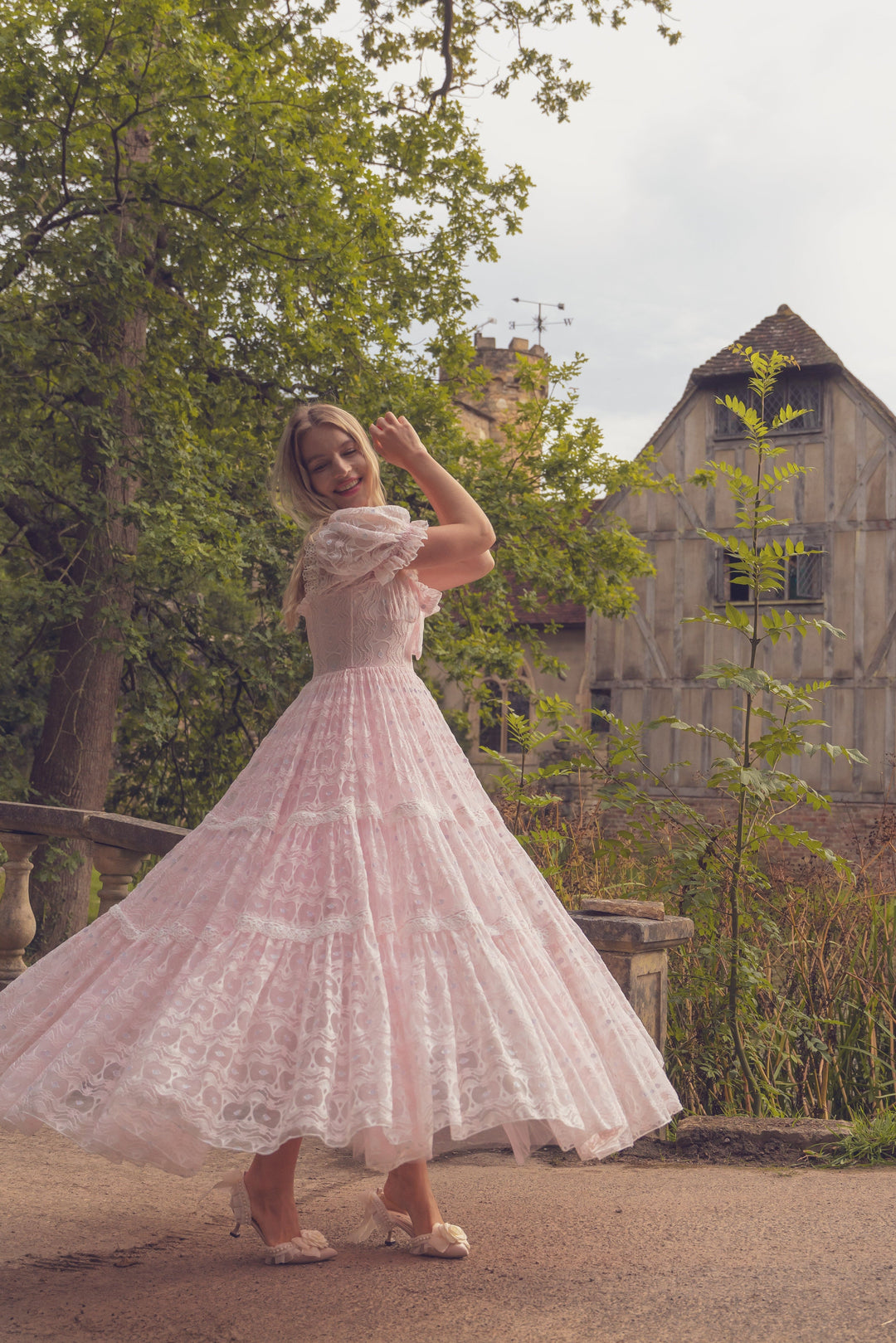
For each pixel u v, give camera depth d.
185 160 10.79
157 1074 1.80
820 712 19.48
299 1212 2.57
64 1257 2.17
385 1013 1.91
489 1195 2.67
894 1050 4.00
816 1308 1.84
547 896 2.31
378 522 2.33
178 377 11.74
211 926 2.01
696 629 20.34
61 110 11.11
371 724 2.28
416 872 2.10
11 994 2.17
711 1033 3.92
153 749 13.92
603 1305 1.89
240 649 12.88
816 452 19.81
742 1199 2.56
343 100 12.09
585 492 14.42
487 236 13.54
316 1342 1.75
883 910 4.45
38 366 10.97
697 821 4.10
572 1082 1.98
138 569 11.05
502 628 14.66
